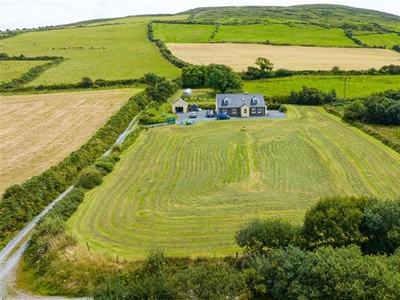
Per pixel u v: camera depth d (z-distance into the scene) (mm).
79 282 28000
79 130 67125
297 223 35281
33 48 151500
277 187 44281
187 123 74312
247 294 24016
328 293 22500
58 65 125062
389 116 69938
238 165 51781
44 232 32875
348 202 30156
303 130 68500
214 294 23438
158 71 119688
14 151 56562
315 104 91312
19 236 34875
